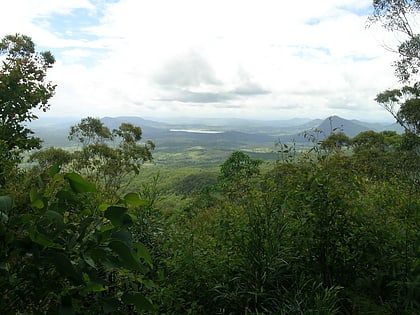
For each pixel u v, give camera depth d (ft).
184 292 9.82
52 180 3.99
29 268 3.80
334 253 10.52
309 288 9.74
